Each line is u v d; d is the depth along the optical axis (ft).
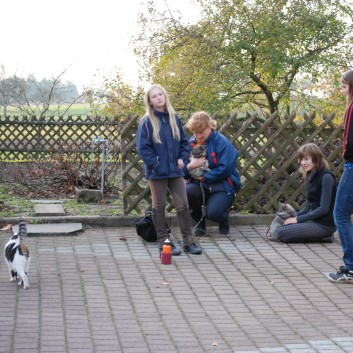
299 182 26.71
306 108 38.65
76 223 25.23
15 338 15.10
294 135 26.37
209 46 36.37
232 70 35.63
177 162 22.12
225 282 19.48
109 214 26.58
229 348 14.80
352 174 19.03
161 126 21.83
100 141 31.68
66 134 40.88
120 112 41.06
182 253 22.29
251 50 35.29
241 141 26.53
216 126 25.38
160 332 15.69
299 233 23.31
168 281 19.48
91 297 17.98
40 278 19.47
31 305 17.28
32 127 41.06
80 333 15.51
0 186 33.19
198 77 36.78
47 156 39.86
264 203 27.25
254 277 19.97
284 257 22.00
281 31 35.19
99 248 22.68
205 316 16.80
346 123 18.90
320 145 26.89
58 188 32.53
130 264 21.03
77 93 45.50
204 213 24.25
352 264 19.51
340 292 18.76
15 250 18.52
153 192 22.24
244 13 36.04
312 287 19.16
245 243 23.62
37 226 24.72
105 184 31.91
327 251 22.68
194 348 14.79
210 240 23.97
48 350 14.47
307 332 15.81
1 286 18.70
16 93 45.42
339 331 15.90
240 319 16.63
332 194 23.22
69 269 20.36
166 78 38.73
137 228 23.45
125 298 17.98
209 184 24.23
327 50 36.47
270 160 26.35
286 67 35.53
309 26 35.78
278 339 15.35
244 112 38.55
